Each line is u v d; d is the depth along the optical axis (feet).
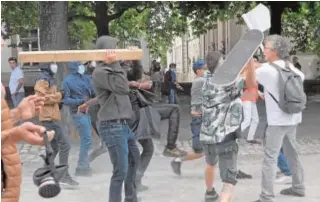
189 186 23.21
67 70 31.63
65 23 37.09
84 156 25.04
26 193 21.99
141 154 21.74
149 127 20.67
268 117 19.13
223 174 17.78
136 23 80.43
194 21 81.35
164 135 37.47
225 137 17.43
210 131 17.67
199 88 23.31
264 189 19.39
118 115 16.44
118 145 16.52
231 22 114.83
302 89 18.92
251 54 16.87
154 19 71.72
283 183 23.07
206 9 74.02
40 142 9.09
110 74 16.03
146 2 66.44
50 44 36.47
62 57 12.75
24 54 12.30
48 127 22.29
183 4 70.08
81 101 23.82
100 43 15.93
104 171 26.43
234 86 17.54
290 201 20.36
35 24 63.10
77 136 32.32
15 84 42.27
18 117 10.50
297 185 20.95
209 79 17.99
